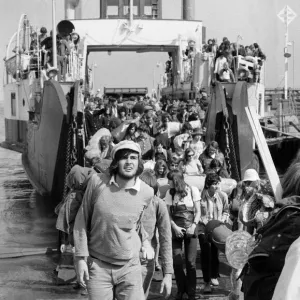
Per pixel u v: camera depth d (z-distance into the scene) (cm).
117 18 2580
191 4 2811
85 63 2544
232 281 711
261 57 2128
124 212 521
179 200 823
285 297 262
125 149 518
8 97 2572
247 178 811
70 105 1380
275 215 357
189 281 818
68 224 780
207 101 1870
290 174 374
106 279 529
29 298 831
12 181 2277
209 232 730
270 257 353
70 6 2777
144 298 541
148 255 585
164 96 2992
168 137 1408
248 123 1395
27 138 1994
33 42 2105
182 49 2595
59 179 1538
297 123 3084
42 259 1048
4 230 1312
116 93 3653
